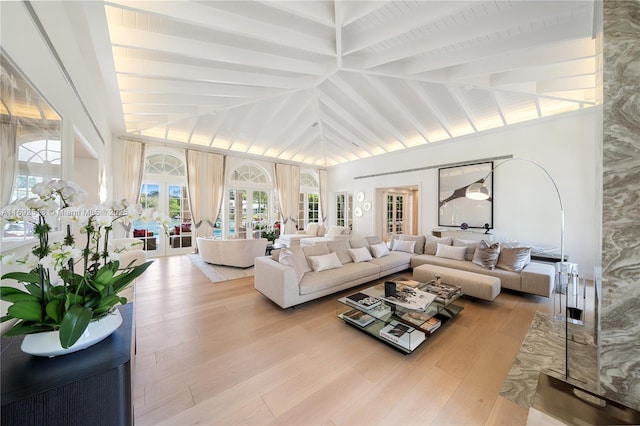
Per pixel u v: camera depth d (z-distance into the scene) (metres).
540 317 2.74
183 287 3.74
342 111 5.04
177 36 2.85
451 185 5.77
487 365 1.92
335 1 2.32
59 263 0.96
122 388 0.93
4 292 0.89
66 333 0.84
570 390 1.40
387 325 2.38
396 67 3.55
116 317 1.13
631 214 1.26
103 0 2.00
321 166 9.16
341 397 1.59
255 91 4.20
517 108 4.61
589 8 2.30
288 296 2.77
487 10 2.54
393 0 2.46
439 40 2.86
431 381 1.74
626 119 1.26
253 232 7.71
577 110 4.12
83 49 2.52
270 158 7.85
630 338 1.26
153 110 4.49
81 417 0.86
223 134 6.25
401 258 4.40
